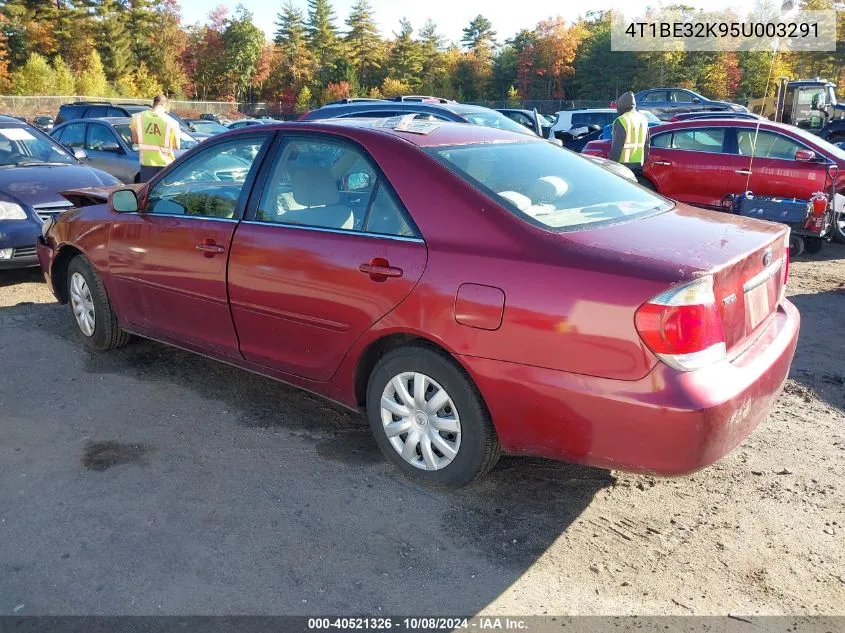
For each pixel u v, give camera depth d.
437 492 3.44
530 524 3.21
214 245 4.02
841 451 3.86
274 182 3.88
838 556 3.00
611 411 2.76
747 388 2.82
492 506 3.33
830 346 5.51
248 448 3.84
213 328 4.19
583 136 18.22
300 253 3.61
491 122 10.91
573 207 3.38
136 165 11.05
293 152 3.85
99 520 3.18
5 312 6.11
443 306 3.10
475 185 3.27
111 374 4.79
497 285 2.96
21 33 71.19
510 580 2.85
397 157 3.44
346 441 3.93
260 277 3.79
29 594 2.72
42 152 8.14
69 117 15.28
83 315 5.14
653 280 2.68
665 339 2.65
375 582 2.82
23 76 56.56
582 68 87.12
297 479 3.54
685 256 2.84
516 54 93.44
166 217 4.36
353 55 99.00
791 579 2.86
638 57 80.50
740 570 2.91
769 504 3.36
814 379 4.85
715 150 9.72
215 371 4.86
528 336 2.89
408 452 3.46
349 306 3.44
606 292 2.74
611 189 3.75
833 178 8.88
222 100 91.00
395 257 3.27
